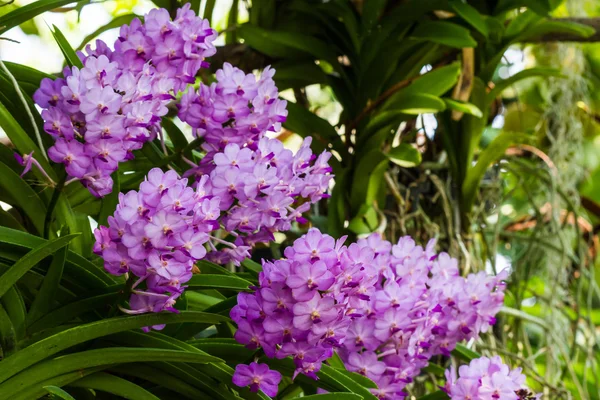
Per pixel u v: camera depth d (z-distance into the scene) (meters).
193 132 1.17
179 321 1.05
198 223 1.01
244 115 1.12
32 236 1.07
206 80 1.60
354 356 1.15
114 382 1.06
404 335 1.15
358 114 1.65
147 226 1.00
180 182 1.01
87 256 1.17
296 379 1.13
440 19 1.69
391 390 1.16
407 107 1.52
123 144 1.07
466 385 1.18
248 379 1.06
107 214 1.15
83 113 1.05
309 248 1.04
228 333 1.17
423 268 1.20
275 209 1.10
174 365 1.08
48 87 1.07
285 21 1.66
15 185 1.12
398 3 1.67
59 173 1.09
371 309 1.14
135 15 1.48
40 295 1.07
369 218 1.57
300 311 1.03
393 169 1.71
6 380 1.02
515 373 1.19
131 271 1.03
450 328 1.23
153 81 1.11
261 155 1.12
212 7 1.55
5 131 1.11
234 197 1.10
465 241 1.72
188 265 1.02
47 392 1.03
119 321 1.04
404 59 1.67
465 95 1.61
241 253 1.13
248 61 1.65
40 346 1.02
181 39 1.11
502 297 1.25
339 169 1.59
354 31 1.62
